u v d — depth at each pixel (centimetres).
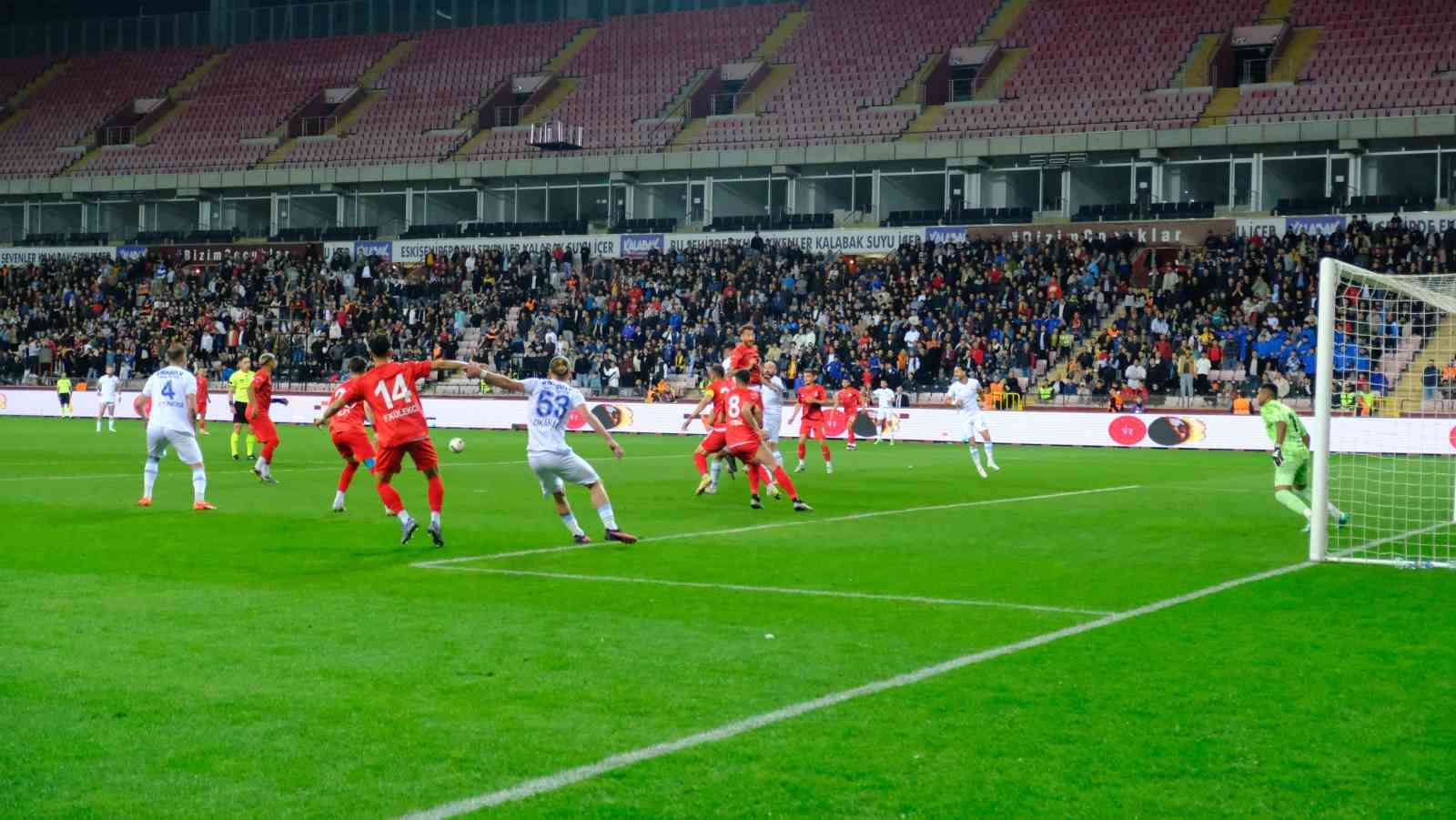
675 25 6103
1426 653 774
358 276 5172
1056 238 4438
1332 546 1313
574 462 1240
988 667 732
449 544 1265
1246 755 568
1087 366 3800
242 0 6906
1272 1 5066
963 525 1473
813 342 4169
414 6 6656
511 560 1159
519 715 630
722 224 5009
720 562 1150
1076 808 502
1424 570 1129
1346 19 4850
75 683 689
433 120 5850
